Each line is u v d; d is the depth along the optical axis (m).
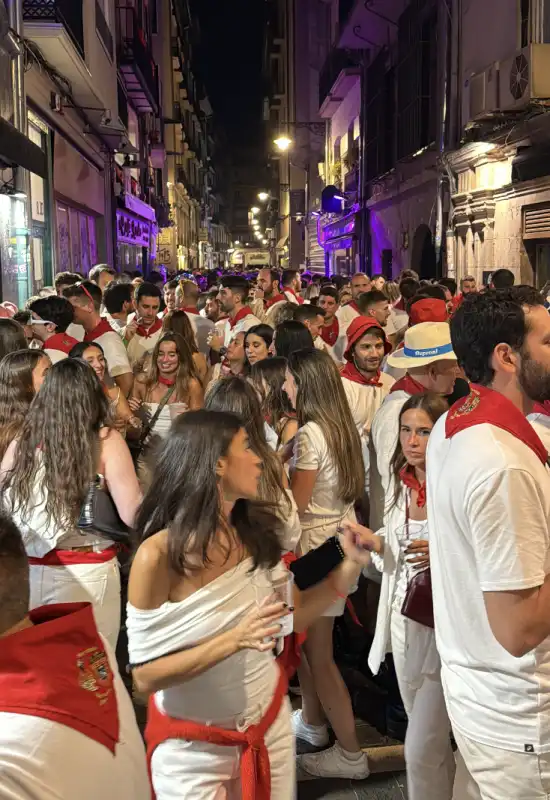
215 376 7.48
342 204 31.50
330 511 3.66
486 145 14.11
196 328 8.34
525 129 12.45
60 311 5.98
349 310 8.44
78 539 3.21
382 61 23.86
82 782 1.40
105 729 1.47
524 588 1.91
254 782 2.21
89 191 20.19
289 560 2.66
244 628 2.12
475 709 2.11
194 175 72.69
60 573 3.19
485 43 14.85
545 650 2.03
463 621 2.09
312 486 3.59
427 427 2.92
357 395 4.70
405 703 2.98
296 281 12.20
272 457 3.01
